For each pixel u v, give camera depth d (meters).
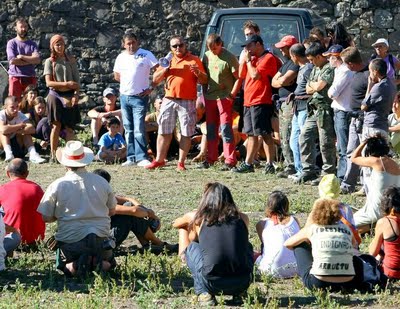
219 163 42.53
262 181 39.09
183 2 55.97
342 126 36.16
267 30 44.97
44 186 37.91
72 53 55.50
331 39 40.81
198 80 41.16
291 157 39.75
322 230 23.92
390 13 56.31
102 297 23.77
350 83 35.75
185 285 25.12
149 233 28.95
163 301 23.39
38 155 43.66
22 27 48.81
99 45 55.66
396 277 24.91
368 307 22.73
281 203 26.22
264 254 26.05
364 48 56.47
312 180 38.25
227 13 45.50
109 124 43.88
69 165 25.56
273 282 25.41
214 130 41.78
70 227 25.55
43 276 26.06
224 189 22.94
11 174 28.95
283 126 39.34
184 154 41.50
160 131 41.75
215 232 22.64
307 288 24.16
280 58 43.28
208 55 41.06
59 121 43.72
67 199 25.52
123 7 55.66
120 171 41.53
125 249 29.38
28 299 23.58
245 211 33.91
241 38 44.97
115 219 28.30
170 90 41.19
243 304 22.91
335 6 56.22
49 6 55.22
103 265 25.97
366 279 24.05
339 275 23.69
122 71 42.75
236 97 43.00
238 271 22.61
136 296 23.92
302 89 37.91
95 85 55.66
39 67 55.38
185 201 35.50
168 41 56.00
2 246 25.72
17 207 28.41
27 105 45.59
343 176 36.78
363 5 56.22
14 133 43.72
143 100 42.69
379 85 34.16
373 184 29.56
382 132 33.66
